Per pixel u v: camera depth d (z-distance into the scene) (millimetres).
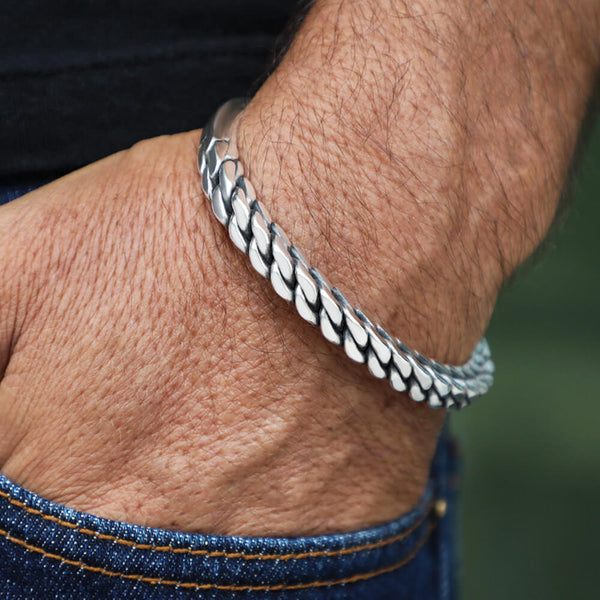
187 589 686
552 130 766
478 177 722
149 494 689
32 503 669
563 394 2697
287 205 678
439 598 1057
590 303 2889
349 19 712
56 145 792
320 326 665
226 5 819
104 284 687
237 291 681
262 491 708
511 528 2441
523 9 725
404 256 692
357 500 750
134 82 798
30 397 689
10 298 684
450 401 737
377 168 684
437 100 695
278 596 715
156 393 682
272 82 729
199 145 718
